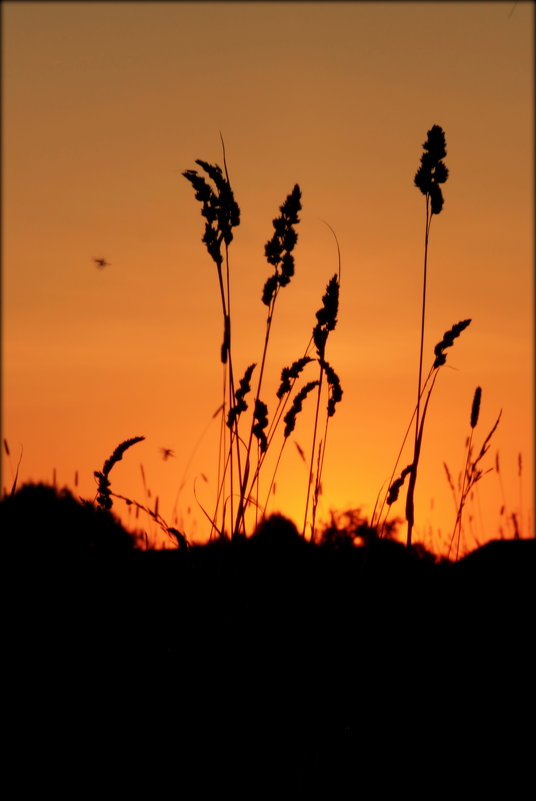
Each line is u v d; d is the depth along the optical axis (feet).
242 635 28.68
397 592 32.63
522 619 36.55
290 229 32.45
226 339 32.17
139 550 32.32
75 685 29.48
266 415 31.27
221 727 27.61
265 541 32.53
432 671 31.27
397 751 28.43
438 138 33.60
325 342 32.99
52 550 32.48
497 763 28.25
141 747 27.71
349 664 29.58
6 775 26.45
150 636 30.83
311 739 27.35
